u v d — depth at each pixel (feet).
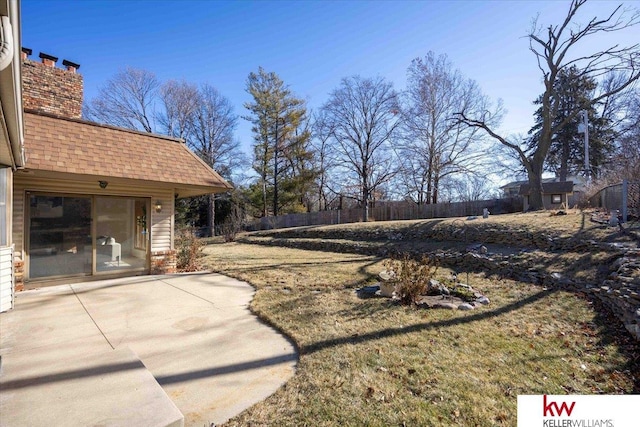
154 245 29.14
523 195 66.13
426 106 83.61
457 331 14.52
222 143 101.35
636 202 32.53
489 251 31.04
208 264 35.68
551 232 29.73
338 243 49.29
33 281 23.12
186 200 98.68
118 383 9.20
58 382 9.25
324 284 24.57
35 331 14.64
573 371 11.02
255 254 46.01
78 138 24.94
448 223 43.83
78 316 16.88
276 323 15.57
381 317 16.40
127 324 15.66
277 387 9.98
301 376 10.57
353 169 94.53
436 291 20.89
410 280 19.72
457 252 33.04
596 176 80.64
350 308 17.97
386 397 9.33
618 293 15.90
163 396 8.48
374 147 92.02
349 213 86.43
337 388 9.80
